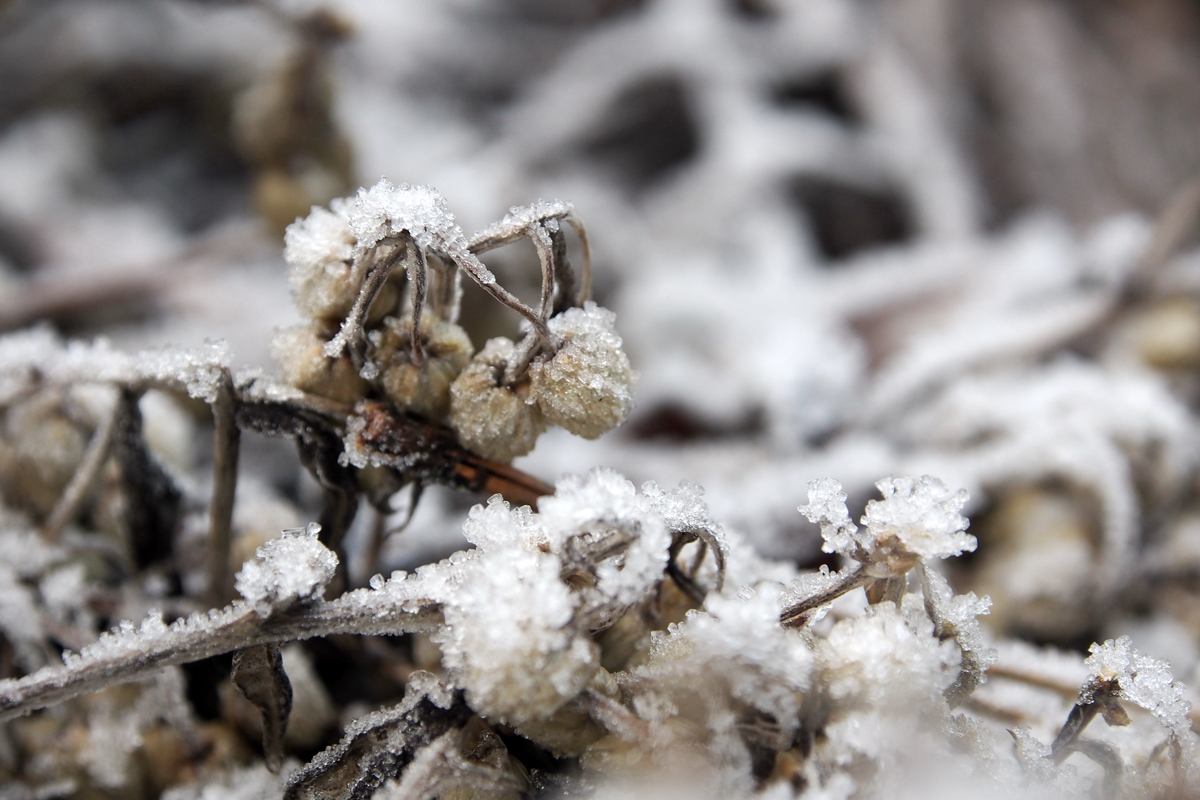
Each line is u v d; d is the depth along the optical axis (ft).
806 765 0.69
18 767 0.79
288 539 0.72
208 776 0.79
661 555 0.70
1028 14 1.70
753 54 1.65
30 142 1.51
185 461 0.90
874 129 1.59
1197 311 1.16
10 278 1.29
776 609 0.69
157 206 1.54
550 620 0.68
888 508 0.72
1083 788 0.74
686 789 0.69
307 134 0.98
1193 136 1.64
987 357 1.15
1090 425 0.98
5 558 0.82
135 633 0.73
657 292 1.37
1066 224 1.60
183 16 1.60
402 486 0.76
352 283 0.72
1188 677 0.89
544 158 1.61
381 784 0.72
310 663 0.81
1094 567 0.96
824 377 1.18
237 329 1.22
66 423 0.83
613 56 1.65
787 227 1.51
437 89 1.72
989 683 0.82
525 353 0.72
